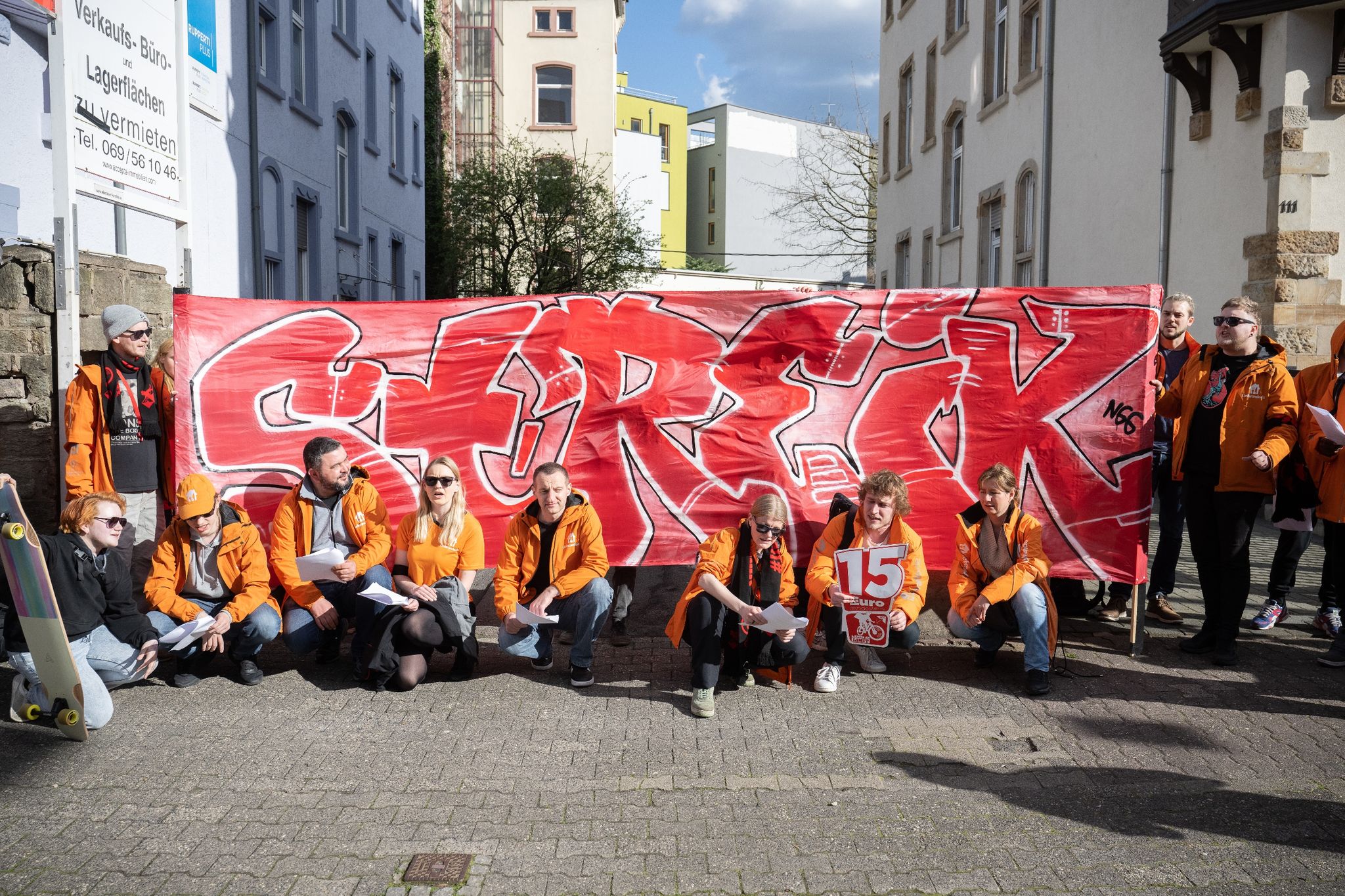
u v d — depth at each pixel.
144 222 8.63
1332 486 5.65
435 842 3.68
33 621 4.47
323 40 15.41
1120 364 6.03
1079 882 3.42
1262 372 5.52
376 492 5.77
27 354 6.51
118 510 4.84
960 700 5.21
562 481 5.36
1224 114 10.64
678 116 62.12
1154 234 11.96
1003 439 6.18
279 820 3.84
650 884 3.41
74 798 4.01
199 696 5.21
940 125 19.83
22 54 6.94
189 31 8.91
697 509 6.28
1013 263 16.19
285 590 5.77
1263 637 6.27
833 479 6.28
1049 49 14.58
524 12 39.03
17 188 6.94
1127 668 5.70
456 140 33.34
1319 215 9.78
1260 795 4.09
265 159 12.82
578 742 4.63
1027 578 5.32
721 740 4.68
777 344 6.26
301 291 14.98
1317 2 9.31
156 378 6.14
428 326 6.23
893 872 3.49
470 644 5.43
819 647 6.20
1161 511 6.56
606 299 6.25
